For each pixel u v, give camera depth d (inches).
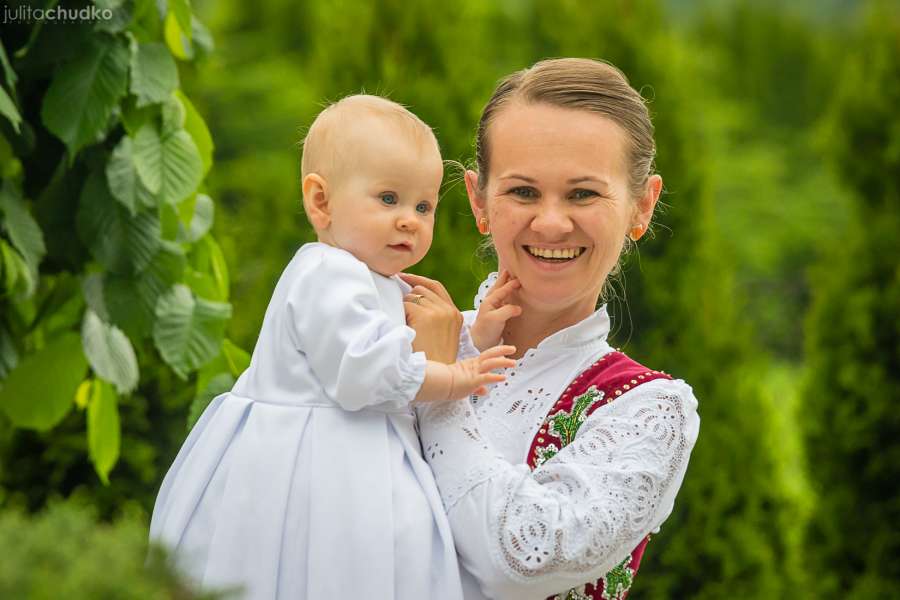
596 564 92.4
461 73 252.1
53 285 163.2
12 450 230.2
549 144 99.5
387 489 93.3
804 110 677.3
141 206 144.9
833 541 270.8
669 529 254.8
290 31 538.9
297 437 95.0
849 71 293.6
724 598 252.1
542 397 102.8
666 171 266.1
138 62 141.6
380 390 92.6
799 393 283.1
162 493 103.1
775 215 599.5
